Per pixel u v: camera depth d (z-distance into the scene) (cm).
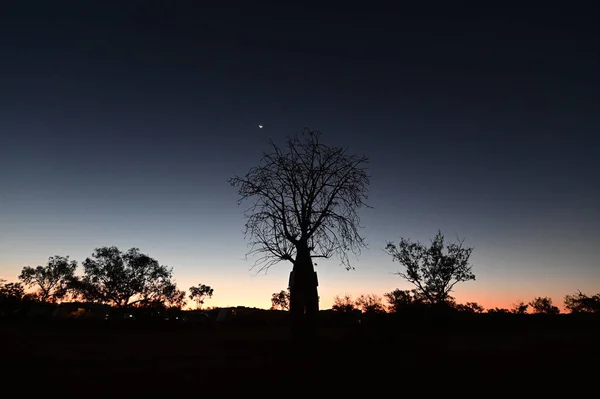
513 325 3866
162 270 4919
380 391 1062
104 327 4134
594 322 4128
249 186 2231
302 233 2175
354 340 1992
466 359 1549
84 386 1074
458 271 3694
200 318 5347
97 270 4672
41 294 5738
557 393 1037
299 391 1056
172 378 1200
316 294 2095
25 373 1223
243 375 1254
